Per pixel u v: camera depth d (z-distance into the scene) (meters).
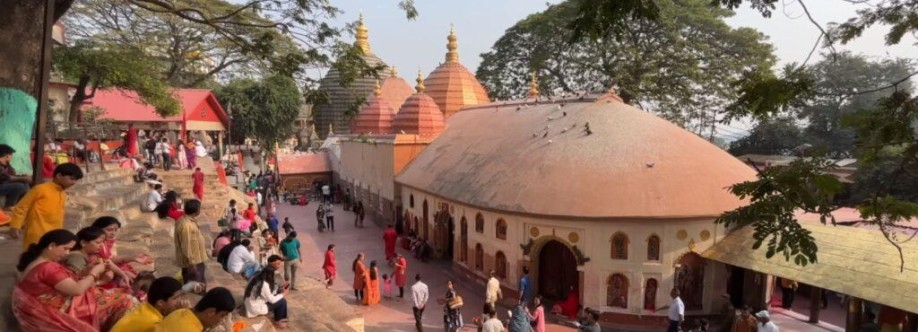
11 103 9.22
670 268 16.41
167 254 11.65
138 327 5.11
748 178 18.12
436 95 35.72
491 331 12.73
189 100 32.31
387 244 23.77
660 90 36.03
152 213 14.88
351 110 13.15
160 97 22.23
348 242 28.08
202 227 16.50
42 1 9.55
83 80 21.16
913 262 13.20
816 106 35.62
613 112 19.94
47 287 5.14
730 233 16.92
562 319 16.91
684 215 16.08
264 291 9.64
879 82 34.53
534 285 18.02
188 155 25.12
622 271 16.48
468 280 21.11
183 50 33.12
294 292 14.45
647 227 16.34
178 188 22.00
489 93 43.69
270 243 15.76
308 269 22.89
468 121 29.62
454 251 22.55
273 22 11.68
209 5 17.89
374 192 33.69
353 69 12.22
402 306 18.52
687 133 19.73
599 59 36.38
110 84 22.05
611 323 16.59
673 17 34.22
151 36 30.81
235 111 43.91
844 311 18.11
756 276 17.38
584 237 16.66
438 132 31.25
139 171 19.14
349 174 40.12
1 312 5.48
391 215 30.56
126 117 28.84
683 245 16.47
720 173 17.69
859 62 34.59
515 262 18.28
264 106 45.47
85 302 5.62
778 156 36.97
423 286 16.06
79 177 6.89
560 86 40.31
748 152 40.41
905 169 6.28
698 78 34.62
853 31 5.97
